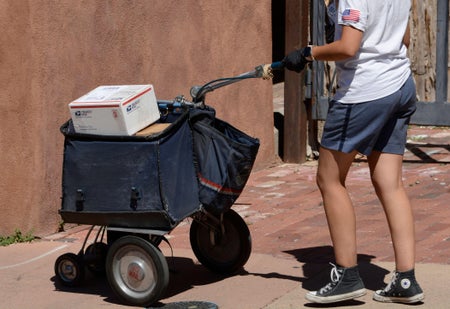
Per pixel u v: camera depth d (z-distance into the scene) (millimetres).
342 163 5680
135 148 5770
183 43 8969
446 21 9875
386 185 5746
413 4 10070
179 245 7301
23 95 7398
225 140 5957
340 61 5605
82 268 6348
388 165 5734
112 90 6035
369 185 9078
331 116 5645
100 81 8023
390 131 5695
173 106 6141
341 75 5617
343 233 5719
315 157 10461
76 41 7746
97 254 6379
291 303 5875
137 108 5852
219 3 9414
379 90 5512
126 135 5793
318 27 10109
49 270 6797
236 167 6000
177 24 8883
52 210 7672
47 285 6461
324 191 5762
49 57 7508
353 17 5410
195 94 6145
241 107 9758
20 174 7480
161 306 5906
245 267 6680
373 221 7742
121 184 5844
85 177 5977
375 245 7055
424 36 10070
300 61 5691
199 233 6566
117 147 5836
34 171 7492
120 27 8203
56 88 7594
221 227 6418
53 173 7648
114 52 8148
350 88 5551
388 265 6562
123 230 5914
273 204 8516
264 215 8125
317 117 10266
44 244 7426
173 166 5809
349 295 5723
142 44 8469
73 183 6031
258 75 5938
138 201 5789
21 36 7328
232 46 9633
